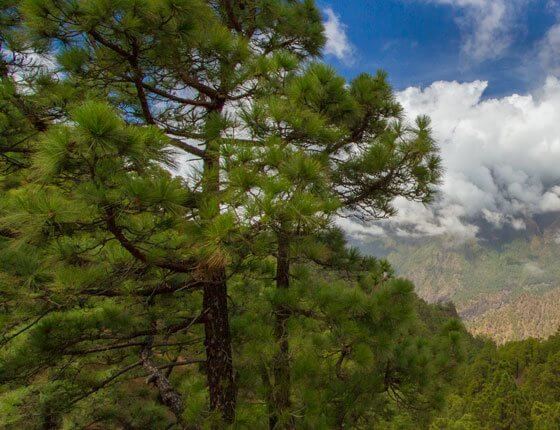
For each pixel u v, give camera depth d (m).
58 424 5.71
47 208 2.45
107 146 2.30
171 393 5.12
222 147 3.53
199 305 6.05
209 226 3.10
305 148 4.43
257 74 4.43
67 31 3.33
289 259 5.23
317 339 4.80
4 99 3.57
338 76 4.41
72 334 4.18
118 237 3.07
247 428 4.23
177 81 4.50
